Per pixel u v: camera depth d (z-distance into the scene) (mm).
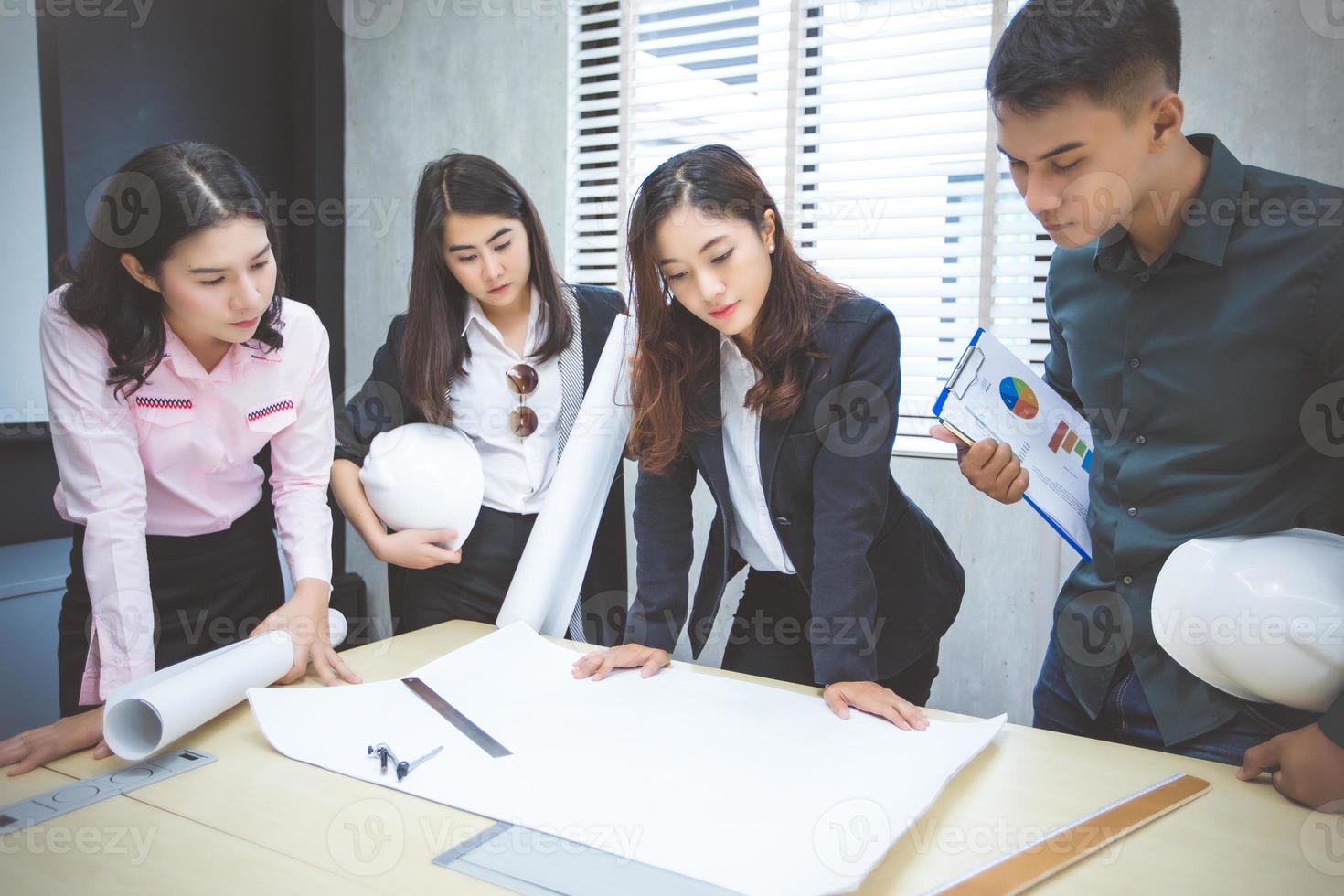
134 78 2541
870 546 1222
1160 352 1029
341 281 3119
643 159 2766
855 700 999
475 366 1622
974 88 2309
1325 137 1942
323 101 3006
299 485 1387
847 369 1124
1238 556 868
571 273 2871
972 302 2412
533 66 2820
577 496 1460
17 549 2320
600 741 921
